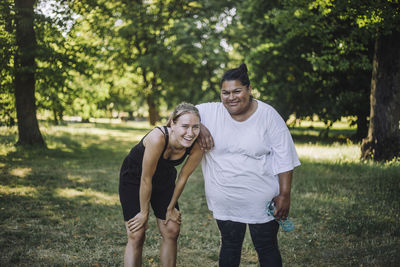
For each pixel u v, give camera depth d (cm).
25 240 412
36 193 634
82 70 1209
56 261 360
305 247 408
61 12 1135
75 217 507
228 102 255
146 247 409
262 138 260
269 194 267
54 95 1314
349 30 1117
